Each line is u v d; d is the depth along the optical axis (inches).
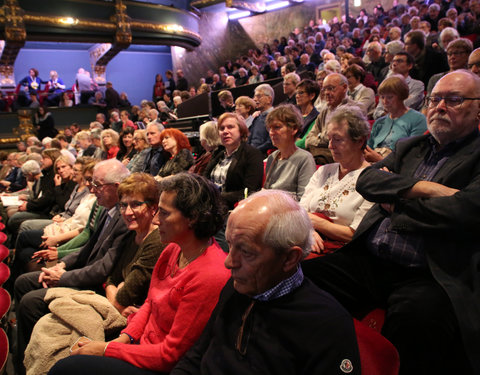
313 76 226.2
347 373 39.8
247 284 45.3
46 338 72.8
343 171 83.5
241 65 492.4
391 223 61.2
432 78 152.0
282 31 610.2
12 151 465.1
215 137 143.9
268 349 43.0
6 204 198.8
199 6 598.2
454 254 56.9
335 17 558.6
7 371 95.2
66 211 154.3
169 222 59.4
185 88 503.8
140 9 502.0
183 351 54.3
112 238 93.5
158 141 184.4
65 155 176.1
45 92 526.3
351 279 67.2
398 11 395.2
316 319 42.1
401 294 58.9
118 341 64.4
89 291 81.7
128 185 80.1
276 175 106.7
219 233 104.4
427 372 54.2
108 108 505.0
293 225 43.6
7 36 427.5
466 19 269.7
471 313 52.9
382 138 123.5
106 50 553.9
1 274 129.1
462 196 53.9
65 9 452.8
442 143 64.1
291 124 103.9
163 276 66.1
